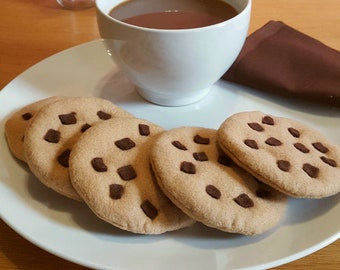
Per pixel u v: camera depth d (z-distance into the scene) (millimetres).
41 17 388
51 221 200
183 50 239
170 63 246
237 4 277
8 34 363
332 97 265
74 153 211
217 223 187
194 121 269
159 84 264
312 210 207
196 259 184
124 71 270
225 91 292
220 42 243
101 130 225
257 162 202
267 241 192
